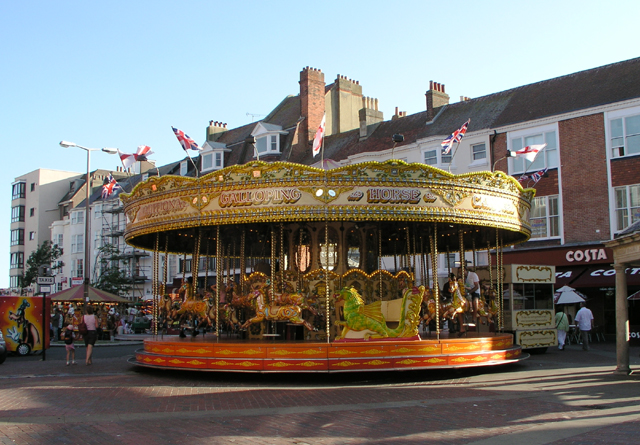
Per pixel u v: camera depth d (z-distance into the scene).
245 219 18.02
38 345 28.19
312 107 50.16
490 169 38.25
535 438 9.61
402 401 13.42
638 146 33.12
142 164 74.62
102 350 31.30
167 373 19.36
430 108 43.38
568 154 35.53
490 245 26.61
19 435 10.28
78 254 76.38
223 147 55.81
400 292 21.36
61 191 88.31
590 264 34.16
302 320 18.72
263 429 10.62
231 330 24.05
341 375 18.19
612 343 31.81
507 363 18.84
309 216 17.56
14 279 88.81
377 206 17.70
